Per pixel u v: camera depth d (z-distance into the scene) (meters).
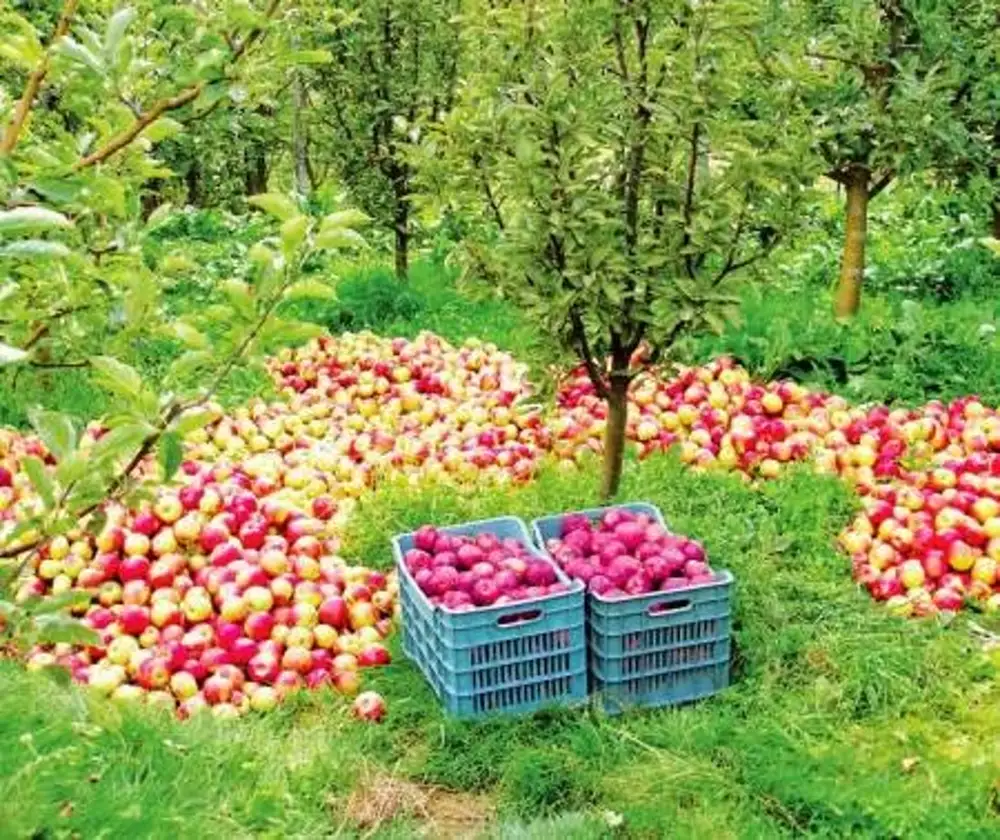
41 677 4.80
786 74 5.85
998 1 9.20
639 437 7.74
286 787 4.41
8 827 3.57
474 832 4.37
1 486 6.97
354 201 11.79
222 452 7.91
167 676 5.31
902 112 9.02
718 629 5.11
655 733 4.80
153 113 2.93
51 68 2.94
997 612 5.68
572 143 5.46
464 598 5.02
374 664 5.46
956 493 6.34
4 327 3.05
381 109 11.36
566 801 4.48
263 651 5.45
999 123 9.83
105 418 2.51
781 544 6.14
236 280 2.47
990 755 4.46
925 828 4.11
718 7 5.39
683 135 5.61
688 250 5.66
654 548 5.32
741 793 4.38
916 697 4.95
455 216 6.45
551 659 4.99
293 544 6.24
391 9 11.33
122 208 3.15
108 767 4.23
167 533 6.07
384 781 4.61
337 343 9.70
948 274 11.79
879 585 5.89
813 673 5.16
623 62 5.69
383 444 7.86
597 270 5.58
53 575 5.94
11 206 2.65
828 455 7.26
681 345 6.16
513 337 9.91
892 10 9.34
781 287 11.34
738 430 7.54
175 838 3.89
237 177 19.39
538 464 7.40
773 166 5.64
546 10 5.75
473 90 5.94
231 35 2.99
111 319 3.10
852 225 10.13
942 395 8.35
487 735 4.84
